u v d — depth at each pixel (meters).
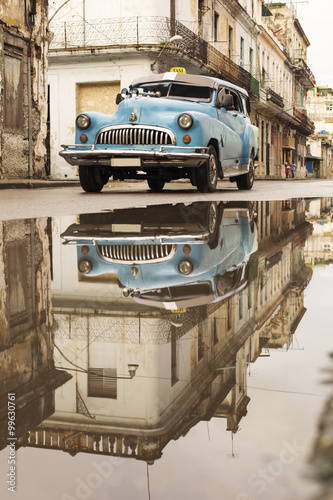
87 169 8.34
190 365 0.97
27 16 13.09
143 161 7.51
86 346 1.13
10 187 10.43
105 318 1.39
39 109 13.63
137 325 1.29
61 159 19.52
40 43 13.50
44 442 0.68
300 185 14.66
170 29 19.09
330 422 0.63
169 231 3.61
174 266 2.27
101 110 19.36
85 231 3.62
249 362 0.97
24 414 0.78
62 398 0.83
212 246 2.93
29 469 0.61
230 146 8.95
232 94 9.53
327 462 0.50
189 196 7.65
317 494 0.46
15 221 4.36
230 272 2.13
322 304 1.53
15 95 12.80
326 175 68.69
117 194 8.20
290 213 5.57
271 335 1.17
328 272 2.16
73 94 19.33
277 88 39.84
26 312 1.51
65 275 2.11
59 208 5.67
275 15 45.50
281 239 3.42
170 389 0.85
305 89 53.91
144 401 0.80
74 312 1.48
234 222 4.38
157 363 0.99
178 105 7.79
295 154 48.34
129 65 18.83
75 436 0.69
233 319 1.33
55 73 19.42
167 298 1.63
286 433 0.62
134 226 3.91
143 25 18.66
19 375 0.96
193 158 7.49
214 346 1.09
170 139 7.48
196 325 1.28
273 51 38.16
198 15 22.84
